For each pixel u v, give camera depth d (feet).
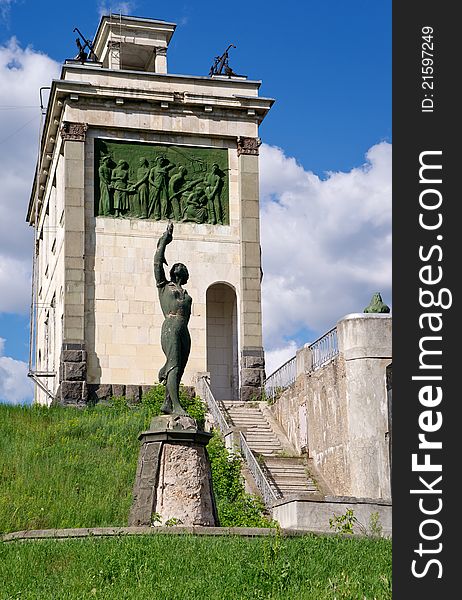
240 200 159.33
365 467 103.24
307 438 117.70
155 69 171.42
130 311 151.74
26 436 120.78
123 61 179.32
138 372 150.10
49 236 180.86
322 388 113.80
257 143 161.27
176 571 58.65
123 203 155.22
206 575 57.57
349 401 105.70
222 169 160.86
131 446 116.88
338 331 109.40
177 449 75.41
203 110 160.04
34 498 97.86
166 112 158.92
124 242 153.79
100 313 150.71
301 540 67.46
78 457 111.75
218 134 160.35
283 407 129.49
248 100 160.97
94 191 154.71
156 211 156.46
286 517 87.81
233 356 160.76
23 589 57.16
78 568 60.59
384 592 51.96
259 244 158.51
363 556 61.57
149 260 154.10
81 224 151.94
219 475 104.27
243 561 59.31
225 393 161.68
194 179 159.02
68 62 166.20
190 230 156.97
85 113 155.63
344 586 53.31
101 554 62.64
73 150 154.10
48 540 69.15
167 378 78.07
